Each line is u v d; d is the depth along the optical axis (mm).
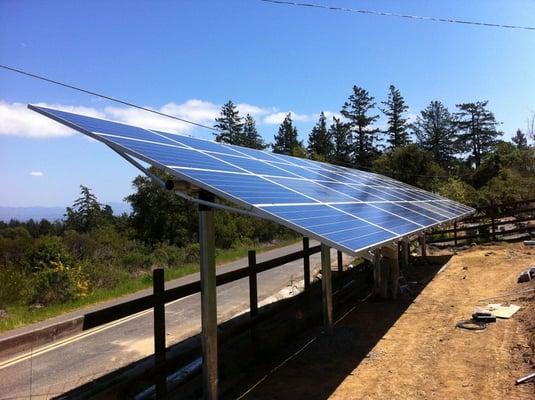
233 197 4316
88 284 15086
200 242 5180
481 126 80500
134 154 4445
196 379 6012
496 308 8648
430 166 49000
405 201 11922
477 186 47000
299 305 8891
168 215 35406
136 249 26281
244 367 6531
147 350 8086
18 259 18891
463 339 7211
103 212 53906
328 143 75125
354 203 7742
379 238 5555
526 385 5191
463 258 15906
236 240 32188
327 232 4734
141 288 15461
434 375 5891
